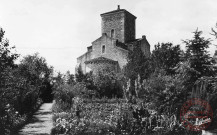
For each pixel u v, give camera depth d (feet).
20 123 46.57
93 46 148.87
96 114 54.24
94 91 93.09
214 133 35.65
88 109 63.41
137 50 99.55
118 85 99.14
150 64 90.89
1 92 35.14
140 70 91.35
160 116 42.01
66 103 73.05
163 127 38.32
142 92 68.03
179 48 84.94
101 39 146.20
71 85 86.33
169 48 85.46
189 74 50.96
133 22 167.22
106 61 129.49
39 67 116.47
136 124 38.45
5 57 34.30
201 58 52.49
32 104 71.10
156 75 70.59
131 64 96.02
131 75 91.86
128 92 78.33
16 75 49.11
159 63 83.66
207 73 50.85
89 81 98.48
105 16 163.02
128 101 66.90
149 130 38.19
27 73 73.61
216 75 48.19
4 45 34.17
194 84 45.29
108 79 99.50
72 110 59.52
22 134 39.68
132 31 165.58
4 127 35.86
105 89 97.09
